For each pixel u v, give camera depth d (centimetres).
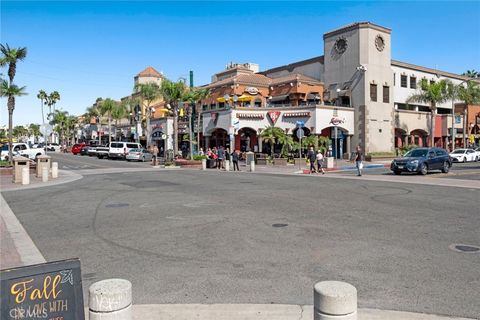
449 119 5228
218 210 1139
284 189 1644
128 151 4675
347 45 4322
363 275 586
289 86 4412
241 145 4444
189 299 508
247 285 554
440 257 671
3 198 1496
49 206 1284
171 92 3862
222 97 4531
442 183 1870
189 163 3466
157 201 1334
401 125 4653
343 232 857
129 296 316
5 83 2678
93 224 988
